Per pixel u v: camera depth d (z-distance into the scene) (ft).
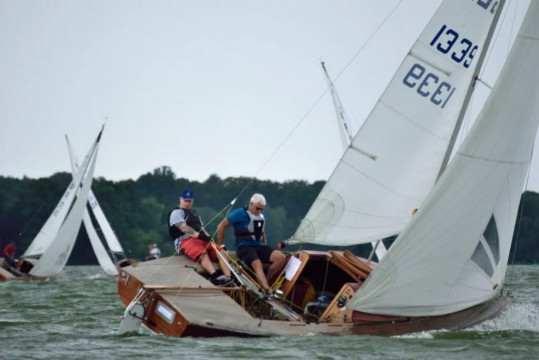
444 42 194.08
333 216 195.52
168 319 157.99
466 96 193.16
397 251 163.53
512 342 158.51
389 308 164.45
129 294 171.73
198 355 142.00
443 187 164.86
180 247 177.37
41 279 428.56
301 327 161.17
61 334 169.68
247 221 173.88
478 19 193.26
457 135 193.57
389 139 194.59
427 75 194.39
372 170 194.59
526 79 167.53
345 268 176.14
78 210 436.76
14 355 144.56
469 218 165.78
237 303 164.35
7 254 456.04
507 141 166.81
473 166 165.68
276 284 173.68
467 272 167.12
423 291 165.17
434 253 164.55
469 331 169.37
